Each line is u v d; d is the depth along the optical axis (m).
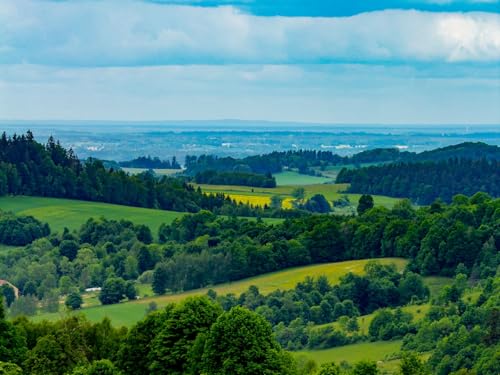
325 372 111.75
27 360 117.56
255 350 104.62
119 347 122.38
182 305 115.56
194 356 108.06
